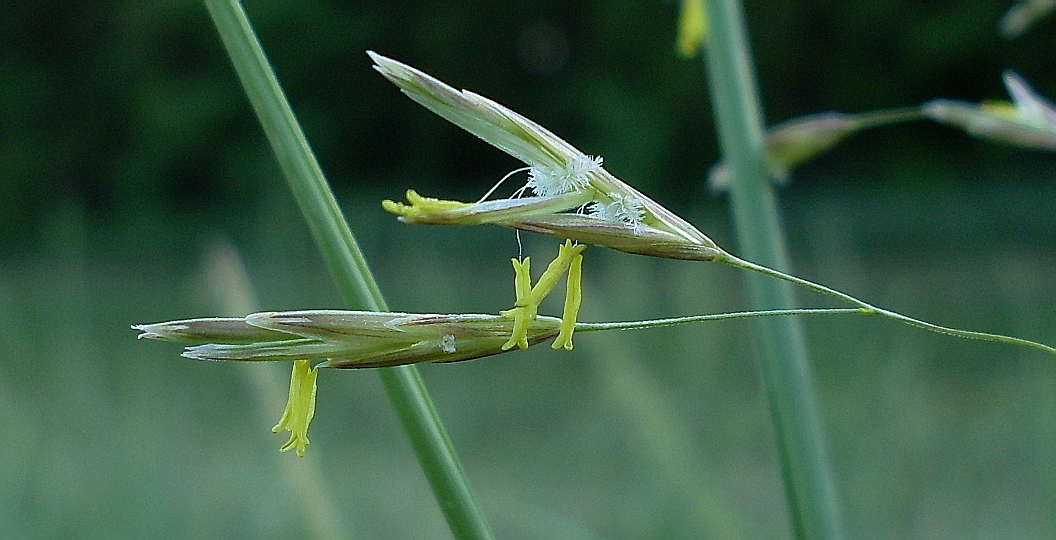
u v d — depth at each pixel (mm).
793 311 87
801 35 1103
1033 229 793
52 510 205
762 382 112
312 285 479
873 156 1071
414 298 474
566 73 1229
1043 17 128
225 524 219
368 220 837
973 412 255
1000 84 1053
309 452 103
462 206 85
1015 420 236
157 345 394
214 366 374
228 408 321
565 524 172
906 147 1062
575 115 1194
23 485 205
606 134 1123
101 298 646
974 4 1015
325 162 1258
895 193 992
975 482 205
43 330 257
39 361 249
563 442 278
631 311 178
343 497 224
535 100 1242
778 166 115
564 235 86
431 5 1239
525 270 86
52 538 201
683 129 1095
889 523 184
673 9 1102
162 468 224
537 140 87
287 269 478
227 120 1146
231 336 85
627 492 200
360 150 1274
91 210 1194
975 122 115
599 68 1169
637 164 1092
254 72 91
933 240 803
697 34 143
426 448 91
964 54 1038
